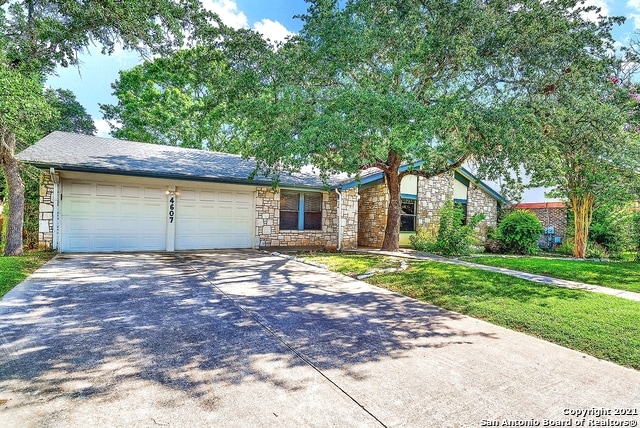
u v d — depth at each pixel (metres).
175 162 10.87
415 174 11.48
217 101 10.02
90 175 9.38
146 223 10.41
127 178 9.86
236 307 4.94
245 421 2.27
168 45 8.79
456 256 10.84
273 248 12.11
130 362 3.09
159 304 4.95
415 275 7.16
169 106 21.53
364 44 7.28
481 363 3.28
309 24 7.99
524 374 3.07
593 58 7.08
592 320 4.46
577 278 7.19
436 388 2.78
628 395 2.74
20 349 3.29
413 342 3.78
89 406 2.39
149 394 2.57
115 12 8.00
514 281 6.63
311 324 4.30
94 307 4.69
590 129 7.38
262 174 11.48
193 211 11.07
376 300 5.55
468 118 6.58
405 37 7.43
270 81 8.65
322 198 13.05
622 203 11.92
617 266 8.66
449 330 4.21
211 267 8.07
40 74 9.38
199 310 4.73
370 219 14.58
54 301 4.88
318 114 7.80
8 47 8.01
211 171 10.69
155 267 7.78
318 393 2.66
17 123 7.37
